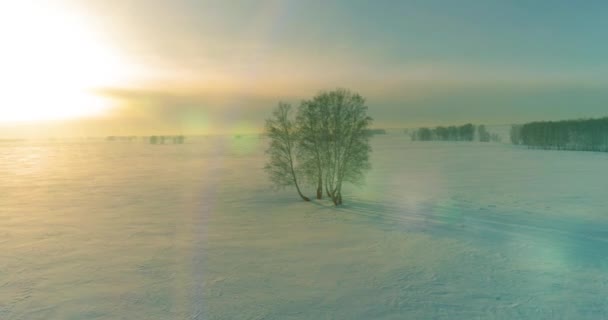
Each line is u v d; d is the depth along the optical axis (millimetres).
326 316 15367
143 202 43688
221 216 35375
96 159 119375
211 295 17562
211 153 145500
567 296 16641
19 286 19016
